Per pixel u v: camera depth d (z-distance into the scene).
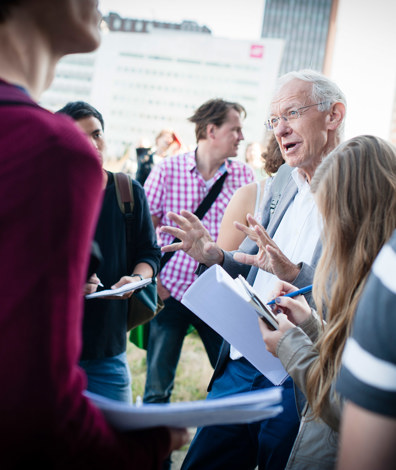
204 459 1.82
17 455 0.64
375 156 1.25
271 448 1.63
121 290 1.76
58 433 0.65
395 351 0.70
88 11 0.79
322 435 1.30
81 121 2.17
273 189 2.05
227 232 2.34
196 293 1.54
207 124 3.31
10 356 0.62
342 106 1.89
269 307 1.45
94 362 2.05
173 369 3.04
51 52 0.80
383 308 0.71
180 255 3.08
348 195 1.24
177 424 0.83
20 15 0.74
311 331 1.38
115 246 2.13
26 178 0.65
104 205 2.13
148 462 0.80
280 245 1.88
